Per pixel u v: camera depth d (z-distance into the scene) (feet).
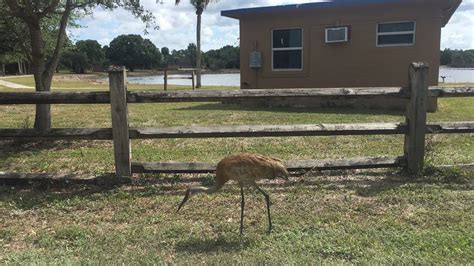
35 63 29.73
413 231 14.28
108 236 14.30
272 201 17.31
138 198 17.98
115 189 19.10
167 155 25.49
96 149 27.40
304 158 24.32
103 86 96.68
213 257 12.57
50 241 14.01
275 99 19.75
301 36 49.16
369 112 42.27
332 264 11.93
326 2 46.14
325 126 19.80
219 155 25.39
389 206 16.61
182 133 19.67
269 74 51.16
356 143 27.78
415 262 12.02
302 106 47.44
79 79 151.12
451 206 16.49
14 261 12.44
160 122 37.35
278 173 13.70
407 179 19.66
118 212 16.49
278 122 35.94
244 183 14.37
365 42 46.26
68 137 19.69
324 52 48.21
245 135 19.77
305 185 19.13
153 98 19.47
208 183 19.60
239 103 50.83
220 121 37.29
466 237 13.65
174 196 18.08
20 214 16.47
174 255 12.84
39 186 19.52
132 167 20.15
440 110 42.68
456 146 25.98
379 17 45.24
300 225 14.97
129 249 13.34
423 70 19.31
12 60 42.39
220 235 14.24
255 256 12.60
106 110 47.91
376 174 20.40
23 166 23.58
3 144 28.99
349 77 47.50
